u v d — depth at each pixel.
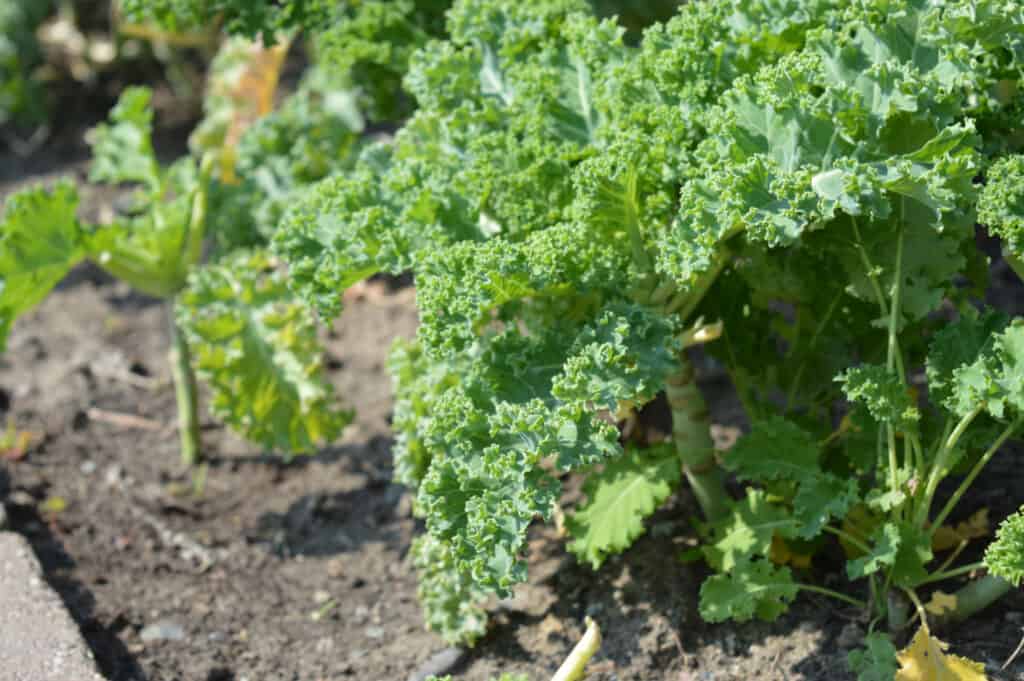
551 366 2.50
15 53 3.51
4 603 2.64
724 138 2.48
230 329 2.78
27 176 3.44
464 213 2.58
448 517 2.46
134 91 2.87
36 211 2.76
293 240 2.59
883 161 2.45
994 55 2.53
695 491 2.65
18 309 2.76
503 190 2.58
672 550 2.67
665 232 2.54
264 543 2.80
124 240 2.82
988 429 2.52
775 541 2.61
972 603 2.53
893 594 2.54
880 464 2.53
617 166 2.50
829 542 2.65
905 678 2.47
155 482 2.89
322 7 2.76
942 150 2.45
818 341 2.65
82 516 2.83
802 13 2.53
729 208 2.45
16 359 3.09
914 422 2.49
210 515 2.84
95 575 2.75
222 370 2.77
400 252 2.56
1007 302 2.93
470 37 2.66
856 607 2.58
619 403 2.51
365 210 2.57
